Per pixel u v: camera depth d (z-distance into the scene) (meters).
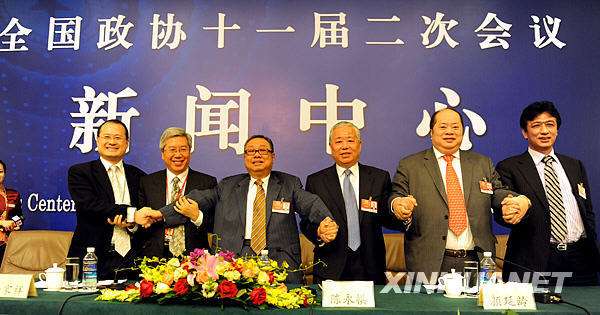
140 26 4.95
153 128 4.84
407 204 2.70
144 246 3.26
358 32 4.84
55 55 4.95
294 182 3.15
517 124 4.67
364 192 3.20
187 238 3.25
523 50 4.72
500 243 3.93
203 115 4.84
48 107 4.90
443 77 4.75
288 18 4.89
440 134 3.02
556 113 3.19
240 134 4.81
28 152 4.87
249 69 4.86
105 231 3.37
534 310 2.10
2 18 5.01
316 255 3.15
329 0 4.89
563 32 4.71
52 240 3.91
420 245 2.92
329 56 4.83
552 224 3.03
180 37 4.92
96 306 2.16
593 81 4.65
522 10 4.77
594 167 4.57
